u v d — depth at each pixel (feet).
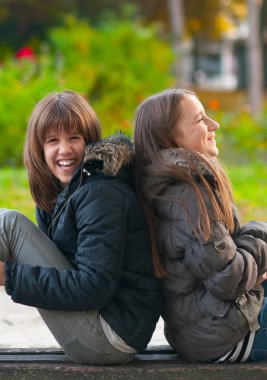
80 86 70.28
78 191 17.44
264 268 17.67
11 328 25.57
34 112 18.72
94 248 16.92
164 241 17.60
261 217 42.47
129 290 17.60
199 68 169.68
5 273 17.26
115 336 17.44
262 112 85.20
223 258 16.88
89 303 16.99
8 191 48.19
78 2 126.00
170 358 18.67
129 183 17.87
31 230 17.65
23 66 68.74
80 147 18.47
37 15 127.34
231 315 17.31
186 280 17.53
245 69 160.25
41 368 17.85
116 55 79.56
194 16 133.08
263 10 139.03
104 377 17.74
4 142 64.18
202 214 17.01
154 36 87.56
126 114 75.77
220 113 83.41
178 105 18.19
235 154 72.59
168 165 17.43
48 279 16.96
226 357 17.81
